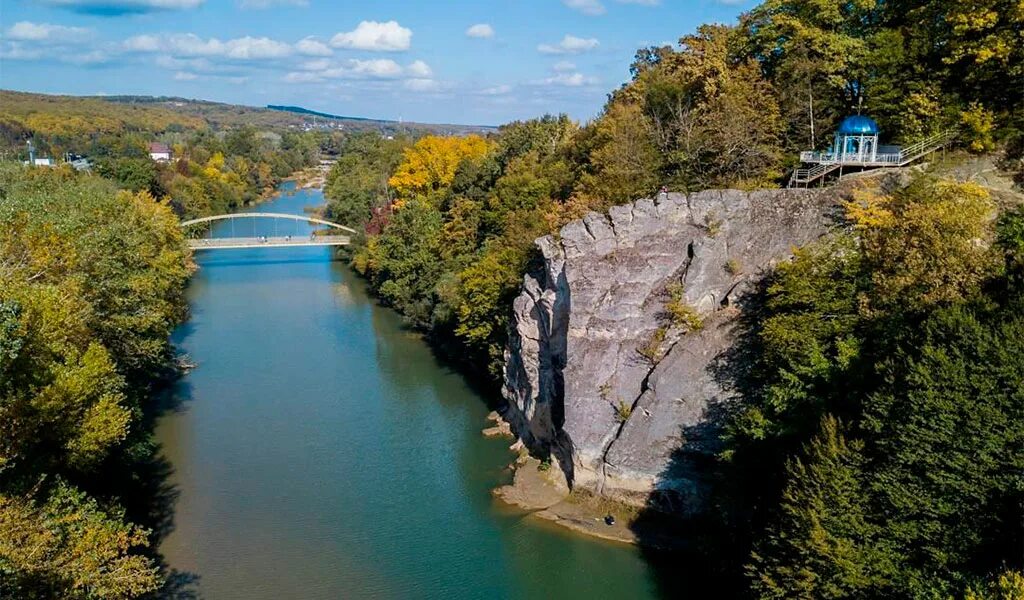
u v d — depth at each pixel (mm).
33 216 45844
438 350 75750
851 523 27750
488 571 38781
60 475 32938
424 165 119062
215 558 39562
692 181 54625
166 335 60250
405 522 43344
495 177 94750
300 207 184750
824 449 29266
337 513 44188
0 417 28938
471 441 54344
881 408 28219
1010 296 29266
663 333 43562
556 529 42344
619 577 38125
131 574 28562
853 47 51688
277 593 36750
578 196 59031
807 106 54031
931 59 48906
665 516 42125
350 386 65438
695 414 41719
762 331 38406
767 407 36531
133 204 76688
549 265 48469
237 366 70438
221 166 191875
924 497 26438
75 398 32344
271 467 49906
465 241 82500
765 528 31641
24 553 24031
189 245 111938
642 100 66625
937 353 26766
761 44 57875
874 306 34094
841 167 46875
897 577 26438
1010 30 43969
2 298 30203
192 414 58719
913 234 33969
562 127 96688
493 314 62312
